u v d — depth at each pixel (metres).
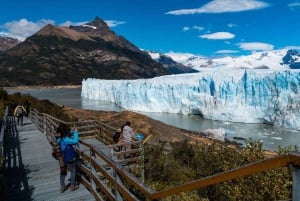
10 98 38.88
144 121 29.97
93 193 7.25
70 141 7.79
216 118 57.88
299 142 37.72
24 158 11.88
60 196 7.61
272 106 50.53
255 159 9.88
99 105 83.31
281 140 39.25
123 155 10.66
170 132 28.95
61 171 7.83
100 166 6.52
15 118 26.83
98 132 16.27
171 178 11.15
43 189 8.23
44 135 17.38
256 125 51.25
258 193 8.14
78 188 8.08
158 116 63.03
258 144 10.22
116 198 5.27
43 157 11.97
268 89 51.28
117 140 12.02
